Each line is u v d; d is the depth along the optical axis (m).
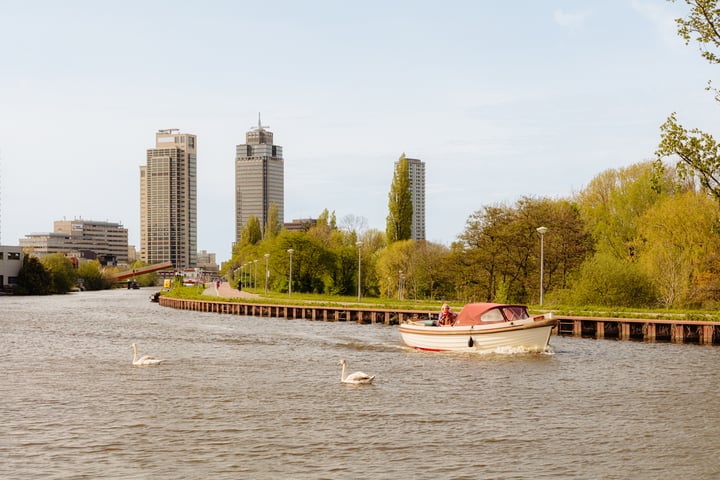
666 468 20.86
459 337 46.22
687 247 70.06
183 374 37.72
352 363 41.91
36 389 33.12
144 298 169.38
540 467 20.91
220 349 50.03
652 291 70.62
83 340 57.66
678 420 26.61
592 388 33.12
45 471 20.58
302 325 73.69
